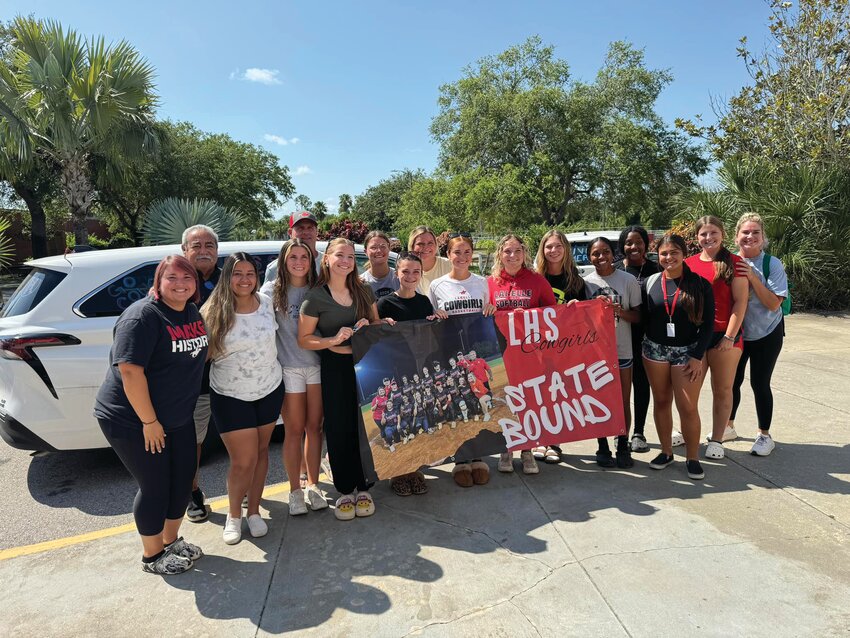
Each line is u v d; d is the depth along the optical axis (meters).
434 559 2.84
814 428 4.50
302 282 3.37
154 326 2.54
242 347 2.93
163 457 2.68
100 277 4.02
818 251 10.26
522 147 26.97
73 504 3.77
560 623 2.33
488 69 27.72
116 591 2.66
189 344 2.68
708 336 3.51
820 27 11.70
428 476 3.87
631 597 2.48
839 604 2.40
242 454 3.01
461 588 2.59
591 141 25.72
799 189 10.71
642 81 26.34
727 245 10.31
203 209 11.71
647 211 27.89
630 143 25.12
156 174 21.05
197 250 3.56
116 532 3.28
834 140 11.44
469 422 3.59
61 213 24.73
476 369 3.61
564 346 3.76
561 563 2.75
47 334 3.74
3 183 21.80
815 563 2.69
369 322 3.41
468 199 23.20
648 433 4.61
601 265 3.89
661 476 3.72
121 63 12.32
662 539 2.94
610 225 30.14
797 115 12.12
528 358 3.71
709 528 3.03
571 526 3.10
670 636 2.24
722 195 11.55
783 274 3.92
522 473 3.85
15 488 4.02
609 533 3.01
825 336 8.05
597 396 3.79
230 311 2.89
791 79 12.34
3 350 3.73
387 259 4.07
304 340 3.18
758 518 3.12
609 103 26.48
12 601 2.61
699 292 3.48
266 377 3.04
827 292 10.42
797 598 2.44
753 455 3.99
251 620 2.42
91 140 12.78
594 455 4.14
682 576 2.62
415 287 3.55
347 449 3.31
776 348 3.93
